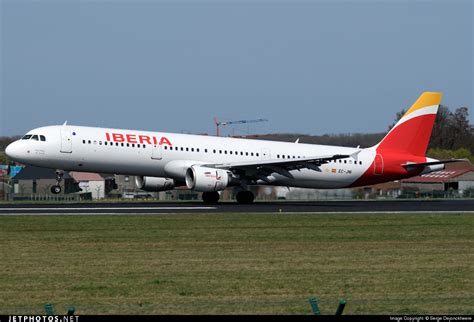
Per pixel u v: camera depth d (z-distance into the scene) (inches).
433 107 7805.1
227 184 6702.8
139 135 6781.5
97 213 5502.0
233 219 5049.2
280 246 3629.4
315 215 5502.0
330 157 6791.3
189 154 6904.5
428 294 2442.2
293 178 7347.4
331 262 3110.2
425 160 7765.8
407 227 4645.7
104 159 6614.2
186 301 2304.4
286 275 2778.1
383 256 3309.5
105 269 2901.1
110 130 6727.4
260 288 2519.7
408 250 3526.1
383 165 7623.0
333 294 2431.1
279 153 7303.2
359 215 5556.1
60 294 2410.2
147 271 2856.8
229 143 7145.7
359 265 3034.0
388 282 2647.6
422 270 2915.8
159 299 2332.7
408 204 7475.4
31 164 6496.1
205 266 2979.8
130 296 2379.4
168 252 3385.8
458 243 3814.0
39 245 3614.7
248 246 3619.6
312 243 3762.3
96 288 2508.6
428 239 3991.1
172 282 2620.6
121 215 5285.4
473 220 5172.2
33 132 6545.3
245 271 2861.7
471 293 2463.1
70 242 3730.3
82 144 6545.3
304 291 2474.2
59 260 3127.5
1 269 2896.2
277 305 2240.4
